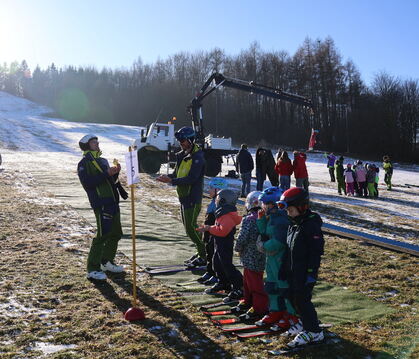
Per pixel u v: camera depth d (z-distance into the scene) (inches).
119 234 235.1
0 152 1092.5
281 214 166.6
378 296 217.8
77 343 151.3
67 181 586.6
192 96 3585.1
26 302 186.5
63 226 342.0
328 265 272.1
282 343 156.4
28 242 290.0
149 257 273.1
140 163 773.9
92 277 218.7
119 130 2194.9
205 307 187.5
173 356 143.6
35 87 5251.0
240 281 199.6
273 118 3090.6
